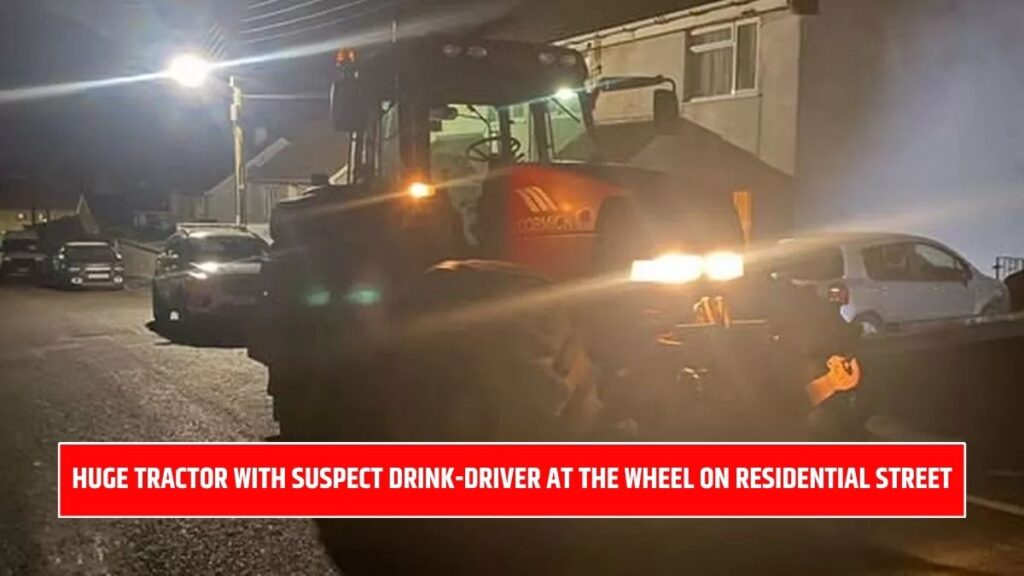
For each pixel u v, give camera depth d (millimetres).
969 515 7305
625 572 6379
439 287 7848
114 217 69500
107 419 11156
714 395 7281
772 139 19594
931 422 9703
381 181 9234
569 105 9062
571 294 7496
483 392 7461
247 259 20656
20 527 7457
